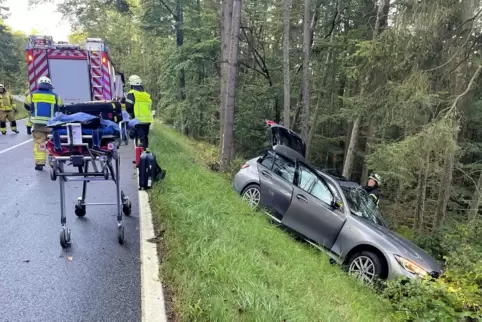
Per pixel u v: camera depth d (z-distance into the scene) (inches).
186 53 835.4
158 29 898.1
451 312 192.7
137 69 1517.0
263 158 329.1
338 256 251.1
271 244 220.5
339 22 701.9
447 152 343.3
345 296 194.7
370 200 290.0
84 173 171.2
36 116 305.3
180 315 123.6
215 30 852.6
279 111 801.6
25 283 138.7
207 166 532.4
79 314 122.4
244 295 131.6
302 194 279.6
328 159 960.9
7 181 277.7
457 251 290.5
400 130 534.9
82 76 468.1
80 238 184.4
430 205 612.7
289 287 163.5
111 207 236.4
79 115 167.3
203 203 234.7
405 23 375.6
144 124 314.7
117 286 142.4
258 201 306.7
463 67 378.9
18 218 204.5
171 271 151.8
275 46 812.0
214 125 893.8
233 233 204.2
